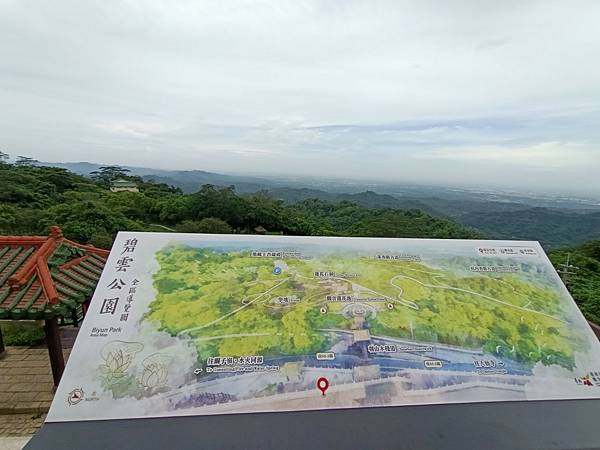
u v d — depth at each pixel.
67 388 3.12
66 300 4.59
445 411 3.19
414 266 4.48
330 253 4.50
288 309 3.81
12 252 5.40
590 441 3.00
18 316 4.36
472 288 4.30
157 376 3.23
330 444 2.81
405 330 3.77
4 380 5.23
